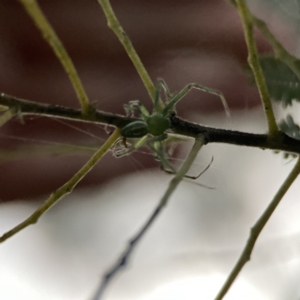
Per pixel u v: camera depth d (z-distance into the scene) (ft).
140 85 1.23
